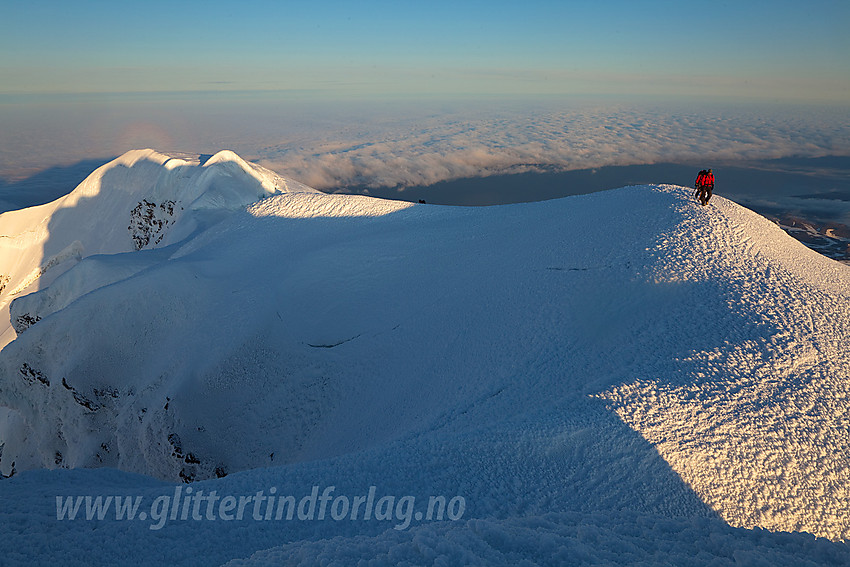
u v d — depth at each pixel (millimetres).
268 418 25109
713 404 13492
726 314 17953
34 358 31812
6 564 7594
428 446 12094
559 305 21141
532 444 11883
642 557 5984
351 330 26734
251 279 33969
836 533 10234
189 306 31969
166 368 29156
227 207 61312
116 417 29922
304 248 36531
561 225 27766
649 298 19766
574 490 10562
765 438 12305
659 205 26078
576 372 17016
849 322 17734
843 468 11625
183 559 7984
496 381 18266
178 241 52938
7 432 36594
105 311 31609
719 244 22422
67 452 31016
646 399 13789
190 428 25703
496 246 28422
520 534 6488
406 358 23438
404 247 32188
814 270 21938
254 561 6320
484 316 22750
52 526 8945
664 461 11414
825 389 14258
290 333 28062
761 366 15156
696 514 10219
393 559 5773
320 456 20953
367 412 21906
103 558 7930
